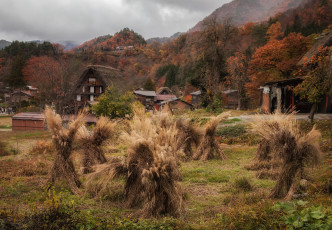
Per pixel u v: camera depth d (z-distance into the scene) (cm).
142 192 565
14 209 523
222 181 741
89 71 4422
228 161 1015
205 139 1079
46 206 497
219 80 4003
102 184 638
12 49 9619
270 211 428
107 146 888
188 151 1112
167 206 504
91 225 423
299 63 2416
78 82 4353
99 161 852
